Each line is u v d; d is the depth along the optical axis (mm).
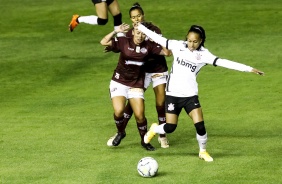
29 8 59719
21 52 44906
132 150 23469
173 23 52750
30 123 28188
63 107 31422
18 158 22609
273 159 21875
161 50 22922
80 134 26000
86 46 46375
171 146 23969
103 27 52125
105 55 43531
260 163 21422
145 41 22891
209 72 38125
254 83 35219
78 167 21375
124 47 22797
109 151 23344
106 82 36875
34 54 44188
